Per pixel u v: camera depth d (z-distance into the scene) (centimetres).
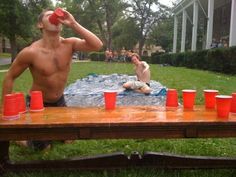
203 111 308
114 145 404
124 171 306
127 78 1027
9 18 3036
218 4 2852
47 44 367
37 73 371
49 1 3356
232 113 295
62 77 382
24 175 299
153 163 314
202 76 1461
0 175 302
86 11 4925
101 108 326
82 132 266
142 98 604
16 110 280
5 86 371
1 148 308
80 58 6103
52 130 268
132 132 271
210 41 2227
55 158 351
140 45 5053
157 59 3675
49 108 327
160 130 271
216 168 314
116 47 5319
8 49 6450
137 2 4866
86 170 309
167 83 1133
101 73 1716
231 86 1045
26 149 386
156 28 4928
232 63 1576
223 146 402
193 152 378
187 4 2844
